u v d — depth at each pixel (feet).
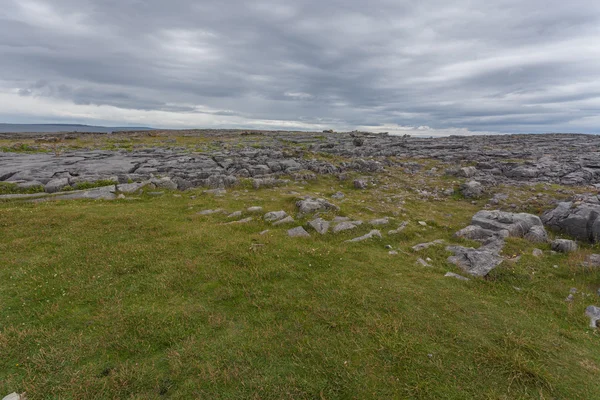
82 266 34.81
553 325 27.63
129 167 100.53
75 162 108.68
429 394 19.58
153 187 78.38
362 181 93.66
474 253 41.04
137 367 21.04
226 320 26.32
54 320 25.50
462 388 20.12
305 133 368.07
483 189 85.30
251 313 27.45
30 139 247.50
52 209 56.13
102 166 100.27
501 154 144.77
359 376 20.80
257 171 103.55
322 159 136.56
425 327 26.02
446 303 29.94
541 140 220.23
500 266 37.47
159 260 36.94
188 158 123.95
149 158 124.67
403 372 21.29
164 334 24.31
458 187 89.10
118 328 24.79
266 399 18.93
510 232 49.32
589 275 36.65
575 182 90.94
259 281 32.94
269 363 21.72
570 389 20.31
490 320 27.61
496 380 20.81
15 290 29.32
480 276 36.27
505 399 19.33
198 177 92.07
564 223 52.90
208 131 429.79
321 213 59.21
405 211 67.36
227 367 21.24
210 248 40.96
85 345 22.79
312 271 35.76
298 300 29.58
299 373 20.93
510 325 27.07
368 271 36.40
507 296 32.58
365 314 27.63
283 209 63.36
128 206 62.03
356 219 57.21
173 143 218.38
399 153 165.89
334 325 25.81
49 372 20.27
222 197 73.20
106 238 43.34
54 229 45.68
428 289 32.68
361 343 23.90
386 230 52.44
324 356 22.39
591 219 49.90
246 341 23.84
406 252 43.78
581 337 26.09
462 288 33.40
